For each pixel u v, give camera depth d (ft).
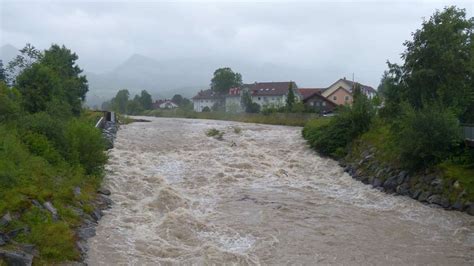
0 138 52.95
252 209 62.69
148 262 42.63
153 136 114.83
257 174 84.64
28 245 37.27
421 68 82.79
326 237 52.29
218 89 387.34
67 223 45.44
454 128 69.15
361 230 55.21
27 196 44.55
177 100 462.19
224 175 80.94
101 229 49.39
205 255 45.11
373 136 92.79
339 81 292.81
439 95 79.20
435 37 81.30
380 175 79.00
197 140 112.06
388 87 89.04
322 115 171.22
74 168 59.93
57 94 93.25
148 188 67.46
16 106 65.72
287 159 97.81
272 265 43.73
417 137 70.64
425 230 55.67
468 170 66.28
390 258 46.32
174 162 87.25
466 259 46.39
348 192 75.87
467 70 80.12
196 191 70.44
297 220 58.49
